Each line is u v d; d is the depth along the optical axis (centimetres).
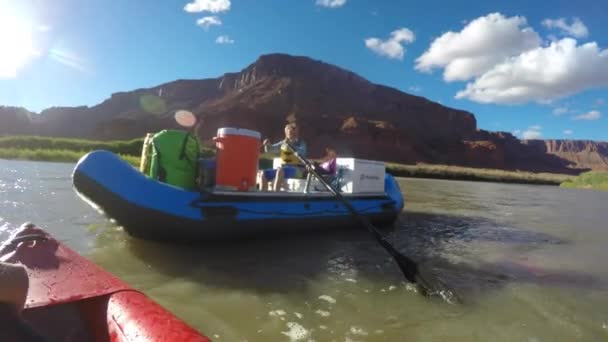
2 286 109
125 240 438
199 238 424
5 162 1794
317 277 358
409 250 488
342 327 258
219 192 433
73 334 150
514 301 323
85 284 158
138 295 154
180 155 441
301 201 505
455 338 252
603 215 990
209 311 271
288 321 262
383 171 633
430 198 1320
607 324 283
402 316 282
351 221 565
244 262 391
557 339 257
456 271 404
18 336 113
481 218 835
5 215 517
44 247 195
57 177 1102
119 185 402
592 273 414
